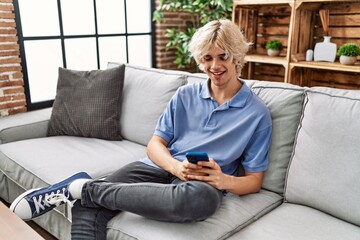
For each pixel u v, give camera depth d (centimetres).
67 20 286
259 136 134
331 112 125
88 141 194
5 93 243
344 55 244
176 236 105
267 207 128
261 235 108
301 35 269
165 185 114
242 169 142
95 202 121
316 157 124
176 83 187
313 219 117
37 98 277
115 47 329
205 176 120
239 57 134
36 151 177
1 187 197
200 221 112
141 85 200
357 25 259
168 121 150
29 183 161
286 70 268
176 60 357
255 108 135
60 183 135
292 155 135
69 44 290
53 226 163
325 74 287
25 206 127
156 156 141
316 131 126
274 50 291
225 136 135
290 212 123
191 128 144
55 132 207
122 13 327
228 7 296
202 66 138
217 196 113
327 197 119
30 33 263
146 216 113
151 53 362
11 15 236
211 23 135
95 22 306
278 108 141
